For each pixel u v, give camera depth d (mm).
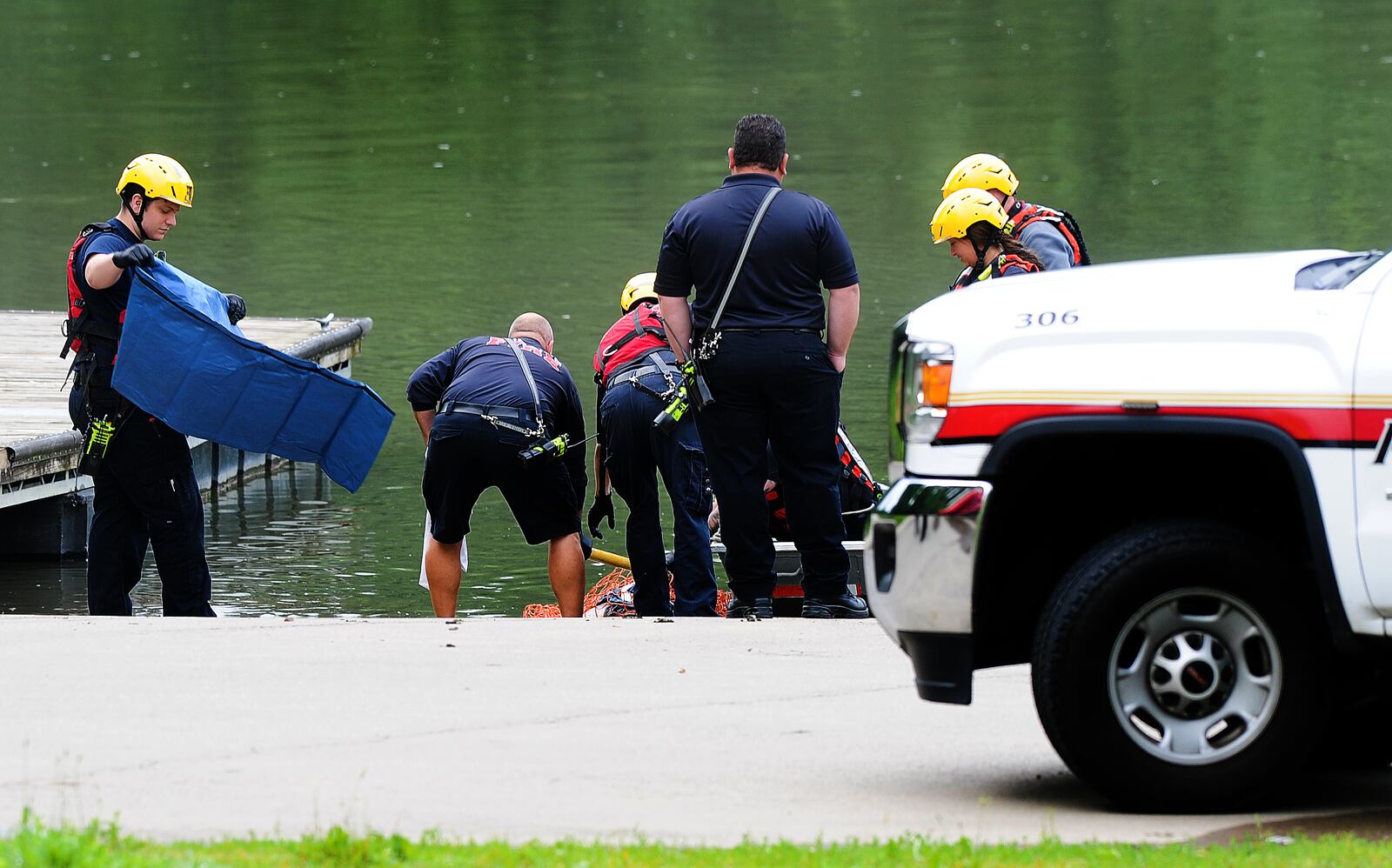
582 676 26922
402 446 62312
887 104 139375
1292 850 18922
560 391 36156
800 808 21031
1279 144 118500
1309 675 20531
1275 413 20250
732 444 31703
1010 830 20203
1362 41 165625
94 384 33781
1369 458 20016
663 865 18188
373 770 22234
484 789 21531
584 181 114062
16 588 46781
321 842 18312
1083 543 22328
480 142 129000
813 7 198500
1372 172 107438
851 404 61031
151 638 29141
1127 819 20672
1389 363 20047
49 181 116000
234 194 112312
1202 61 157625
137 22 194750
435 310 80188
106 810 20469
